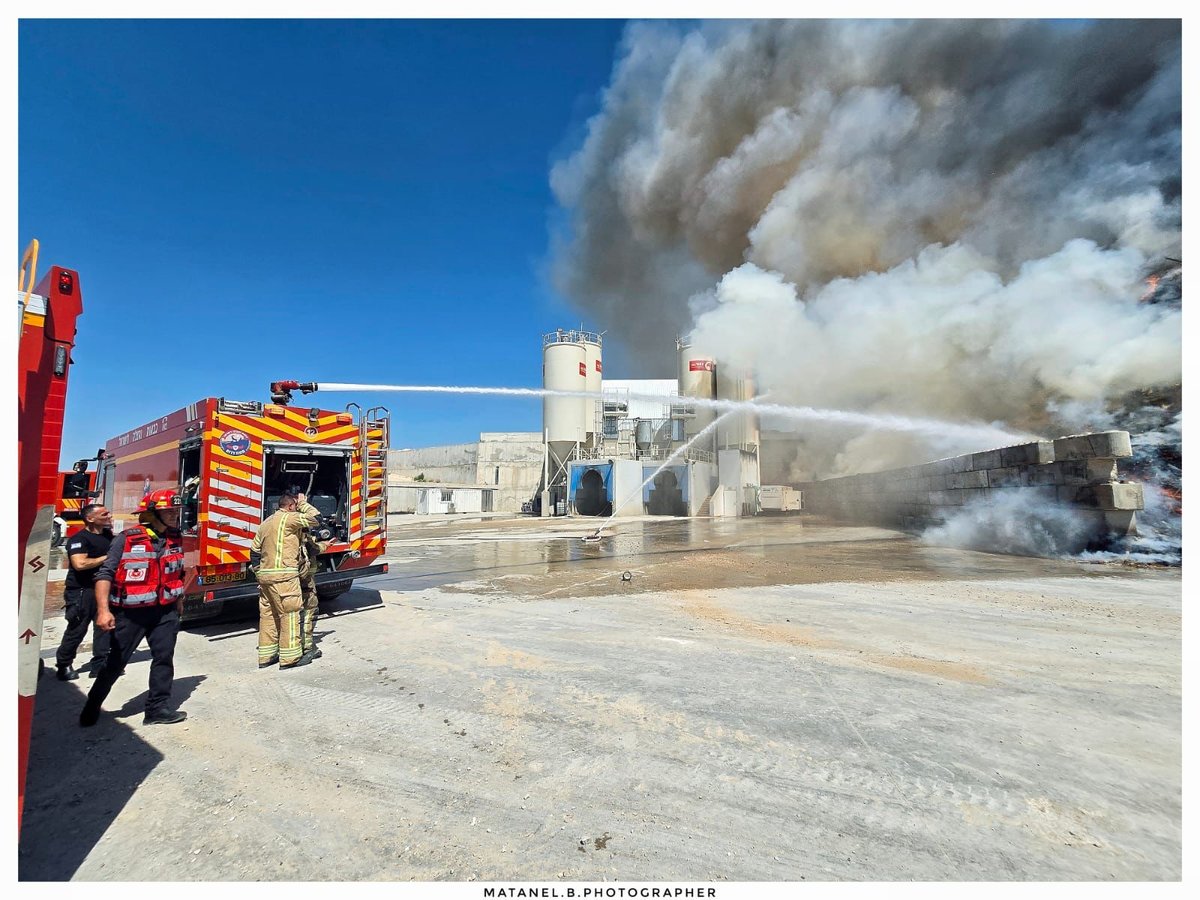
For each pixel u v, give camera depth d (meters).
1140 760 3.00
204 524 5.59
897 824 2.49
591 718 3.62
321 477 7.03
